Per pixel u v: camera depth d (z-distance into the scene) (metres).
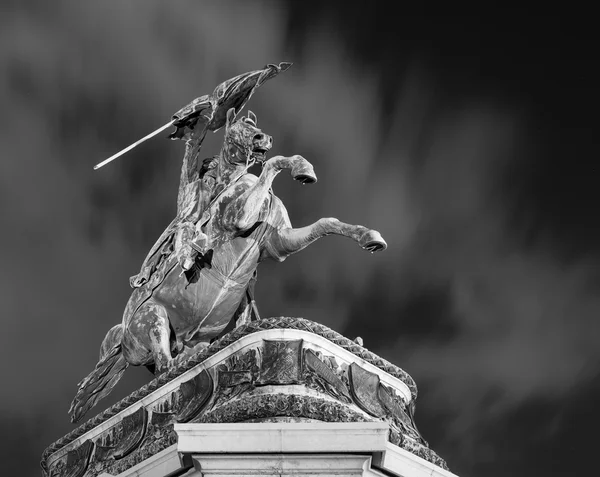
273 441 11.98
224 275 15.04
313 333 12.76
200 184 15.71
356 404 12.70
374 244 14.28
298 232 15.09
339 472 11.98
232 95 16.06
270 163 14.51
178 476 12.43
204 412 12.75
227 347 12.92
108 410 14.24
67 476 14.38
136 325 15.09
